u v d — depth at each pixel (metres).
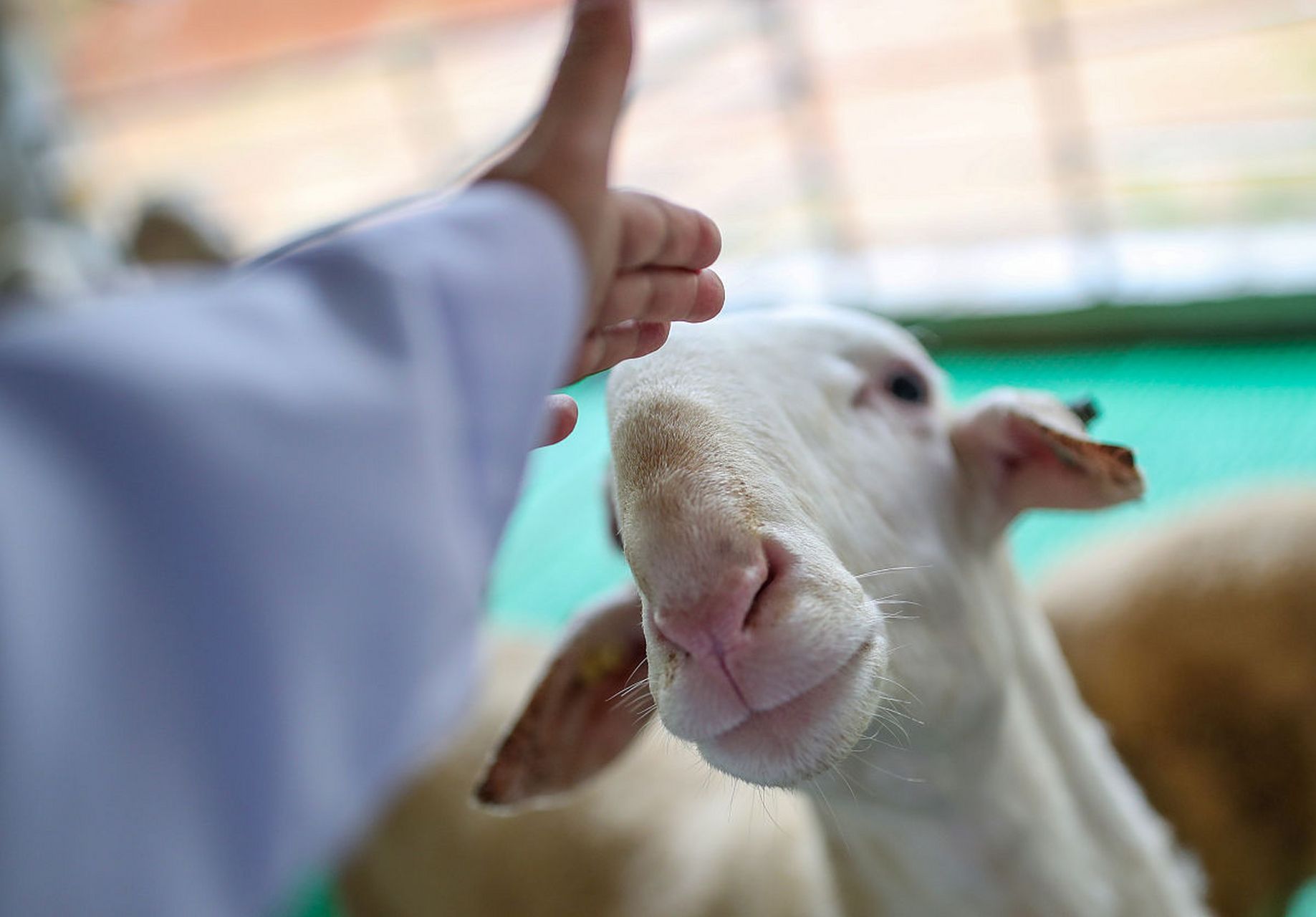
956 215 5.26
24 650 0.37
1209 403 3.78
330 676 0.47
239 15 9.41
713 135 6.53
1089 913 1.42
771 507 0.95
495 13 8.36
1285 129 4.75
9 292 5.78
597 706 1.51
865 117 6.21
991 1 6.70
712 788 2.02
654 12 6.63
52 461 0.40
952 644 1.28
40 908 0.38
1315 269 4.00
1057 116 4.62
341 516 0.47
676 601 0.90
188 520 0.42
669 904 1.87
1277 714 2.17
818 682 0.90
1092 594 2.41
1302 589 2.21
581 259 0.65
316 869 0.50
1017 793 1.37
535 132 0.65
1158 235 4.48
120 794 0.40
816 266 5.25
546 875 2.10
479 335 0.55
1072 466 1.36
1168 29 4.93
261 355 0.46
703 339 1.13
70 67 9.02
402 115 8.02
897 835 1.38
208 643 0.43
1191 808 2.16
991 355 4.57
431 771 2.31
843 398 1.26
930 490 1.31
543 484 4.68
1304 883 2.26
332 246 0.53
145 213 4.93
